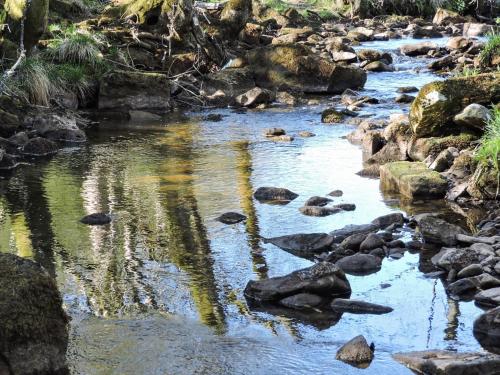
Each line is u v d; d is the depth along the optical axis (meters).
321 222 9.80
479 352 6.78
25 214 10.27
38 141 13.40
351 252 8.80
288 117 16.27
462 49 24.20
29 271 6.59
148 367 6.66
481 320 7.16
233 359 6.77
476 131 11.82
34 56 16.83
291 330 7.23
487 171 10.53
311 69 18.80
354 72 18.92
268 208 10.34
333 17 33.84
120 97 17.00
